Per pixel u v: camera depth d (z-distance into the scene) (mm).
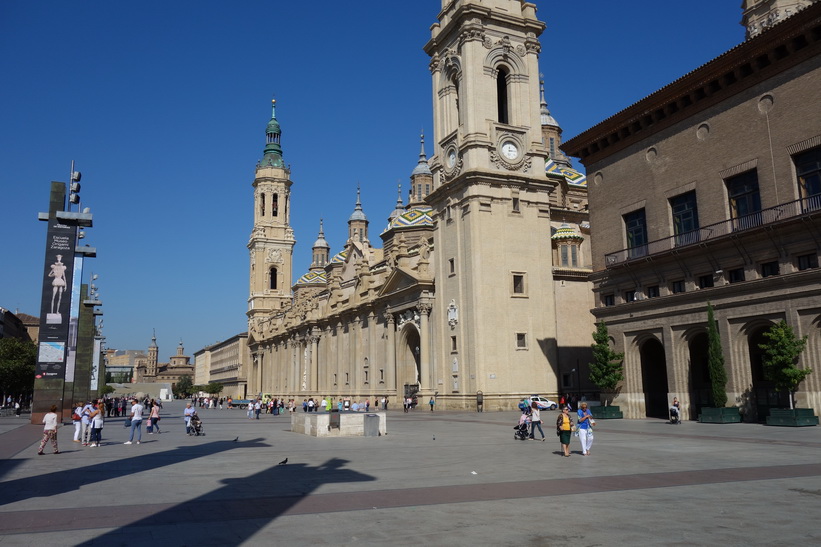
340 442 28469
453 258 59719
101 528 11039
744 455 20438
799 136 32406
